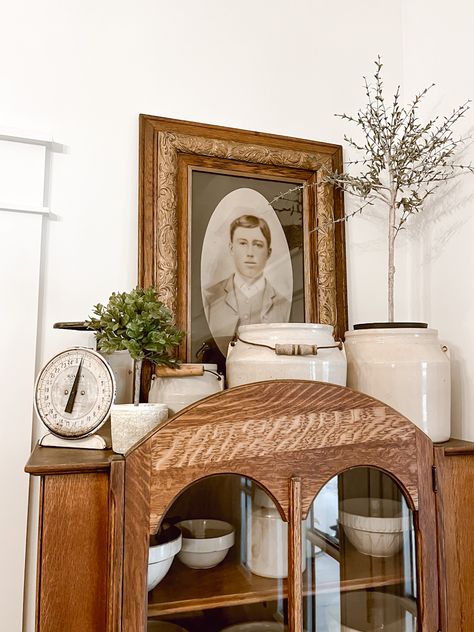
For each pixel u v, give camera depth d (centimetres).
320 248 117
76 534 68
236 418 74
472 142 109
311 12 128
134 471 69
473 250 107
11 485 93
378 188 118
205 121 115
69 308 101
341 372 90
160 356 91
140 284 103
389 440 82
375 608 79
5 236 97
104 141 107
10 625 89
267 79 122
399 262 128
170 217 106
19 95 103
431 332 97
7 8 104
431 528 83
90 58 108
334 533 78
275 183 117
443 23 120
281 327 89
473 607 85
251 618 73
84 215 104
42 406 82
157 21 115
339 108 127
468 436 106
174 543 70
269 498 76
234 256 111
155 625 68
